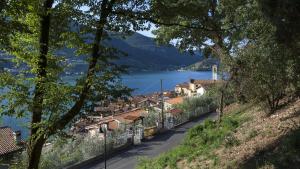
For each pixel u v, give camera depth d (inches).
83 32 492.7
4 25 383.2
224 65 1048.8
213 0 940.6
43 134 478.3
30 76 484.1
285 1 480.7
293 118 671.8
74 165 1497.3
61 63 517.3
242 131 797.9
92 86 480.4
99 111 511.8
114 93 495.2
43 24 473.1
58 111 479.2
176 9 527.5
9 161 571.8
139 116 2222.0
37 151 489.7
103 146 1692.9
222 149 732.7
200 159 746.8
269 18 521.0
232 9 855.7
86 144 1647.4
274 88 818.2
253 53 829.2
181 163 802.2
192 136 1027.9
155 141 1941.4
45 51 478.3
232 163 600.4
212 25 836.6
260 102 876.6
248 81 862.5
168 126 2273.6
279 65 753.0
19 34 461.1
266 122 759.7
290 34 500.7
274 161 491.5
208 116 2559.1
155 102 3469.5
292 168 456.8
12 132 1540.4
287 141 516.7
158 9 519.2
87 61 495.8
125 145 1823.3
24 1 398.9
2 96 463.2
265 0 511.2
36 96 467.5
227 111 1439.5
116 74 498.3
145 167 936.9
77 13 485.4
